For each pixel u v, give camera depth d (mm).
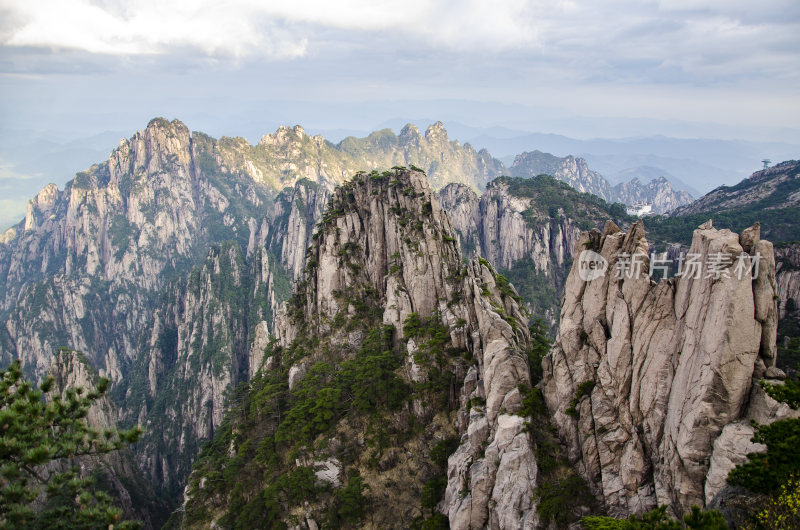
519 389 46500
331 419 69625
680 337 33938
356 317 94312
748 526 26188
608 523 29266
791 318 99938
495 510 40188
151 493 111875
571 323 42812
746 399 30359
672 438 32969
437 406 64000
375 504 55250
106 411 107625
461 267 82875
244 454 73625
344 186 116625
